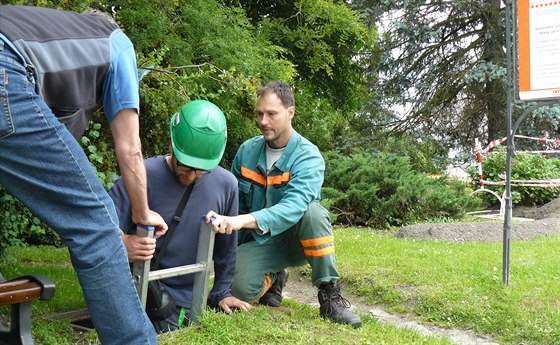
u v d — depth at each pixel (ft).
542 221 30.58
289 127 14.05
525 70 17.56
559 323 14.69
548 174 44.62
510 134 17.52
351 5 58.49
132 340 7.62
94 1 19.16
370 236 28.17
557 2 17.02
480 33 62.49
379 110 62.44
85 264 7.34
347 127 57.82
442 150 64.49
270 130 13.71
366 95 61.36
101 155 17.53
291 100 13.85
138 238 10.12
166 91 19.36
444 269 19.79
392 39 61.46
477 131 64.69
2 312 13.69
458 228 28.89
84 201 7.32
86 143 16.38
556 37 17.12
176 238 11.86
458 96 64.34
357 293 18.49
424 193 36.01
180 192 11.85
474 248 24.27
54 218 7.28
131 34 26.63
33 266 20.22
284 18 46.47
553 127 59.36
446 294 17.02
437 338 13.38
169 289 12.05
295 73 40.50
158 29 27.25
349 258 21.81
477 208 41.27
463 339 14.80
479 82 60.49
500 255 22.11
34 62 7.27
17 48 7.14
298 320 12.72
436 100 62.28
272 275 14.37
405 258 21.75
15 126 6.90
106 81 8.12
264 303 14.94
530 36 17.42
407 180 35.17
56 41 7.53
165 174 11.75
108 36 8.12
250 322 11.61
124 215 11.33
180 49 27.94
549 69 17.28
